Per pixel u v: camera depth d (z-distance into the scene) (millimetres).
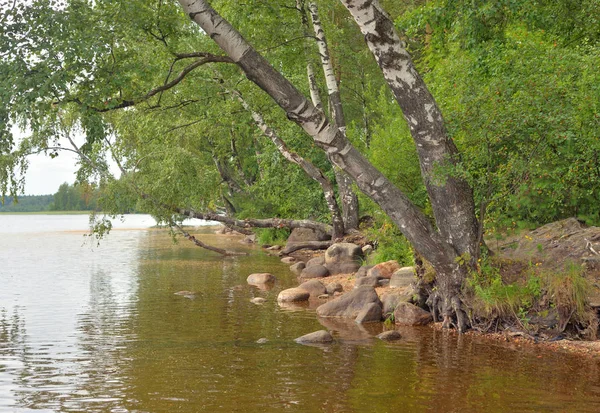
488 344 12812
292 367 11250
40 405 9180
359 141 26750
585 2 16141
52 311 17656
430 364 11352
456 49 18344
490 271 13805
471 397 9422
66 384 10289
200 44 25094
